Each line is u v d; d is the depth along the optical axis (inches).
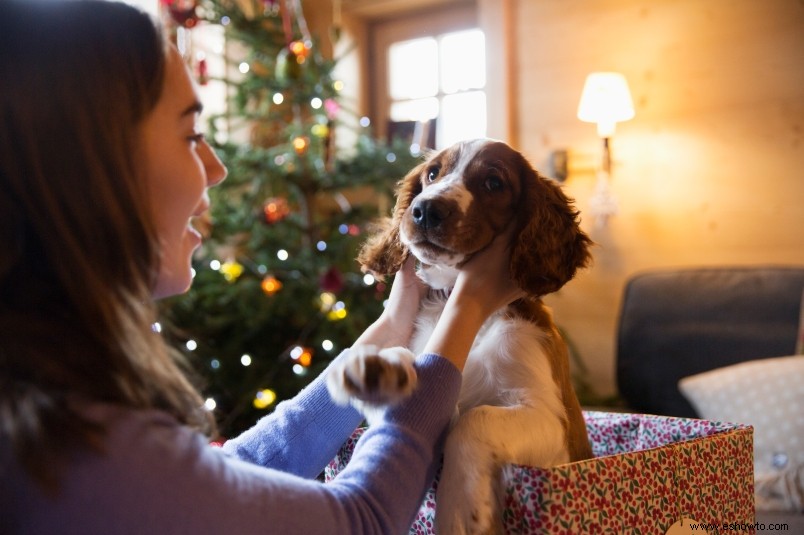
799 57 131.6
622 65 149.4
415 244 53.2
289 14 143.6
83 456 27.7
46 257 31.3
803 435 88.8
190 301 127.6
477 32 174.9
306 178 146.5
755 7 135.3
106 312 30.8
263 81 141.6
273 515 32.1
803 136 131.7
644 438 60.7
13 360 28.6
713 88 140.1
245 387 127.5
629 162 148.9
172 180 36.4
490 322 56.2
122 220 32.1
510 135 161.5
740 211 138.3
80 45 32.1
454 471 44.7
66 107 31.0
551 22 157.4
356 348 41.4
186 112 37.5
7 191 30.6
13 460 27.7
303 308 132.3
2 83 30.4
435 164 60.8
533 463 47.8
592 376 153.9
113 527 28.0
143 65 34.3
